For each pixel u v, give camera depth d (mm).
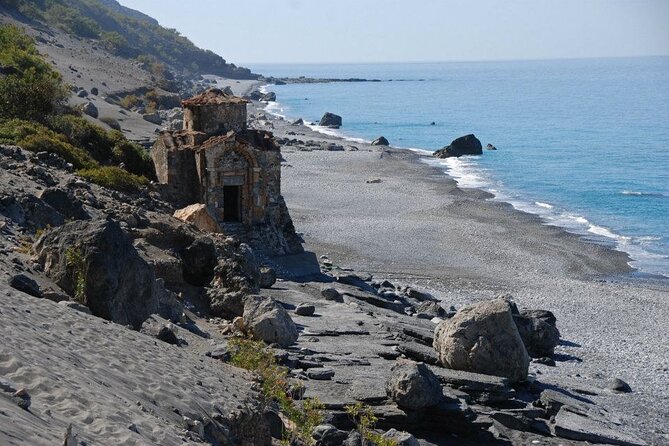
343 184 96938
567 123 181375
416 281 56344
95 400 12859
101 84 164250
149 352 18500
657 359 40500
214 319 32969
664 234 73250
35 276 22906
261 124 173375
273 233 55406
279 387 22234
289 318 31828
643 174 107938
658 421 30875
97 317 20375
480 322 31078
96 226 23469
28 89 62875
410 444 22828
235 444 16594
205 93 57438
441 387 26484
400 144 147000
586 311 49969
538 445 26156
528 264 62125
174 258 35000
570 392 33062
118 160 56375
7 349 13211
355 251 64062
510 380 31094
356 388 26719
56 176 41469
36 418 10867
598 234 73000
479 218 78812
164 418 14492
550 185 99875
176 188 54344
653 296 53812
